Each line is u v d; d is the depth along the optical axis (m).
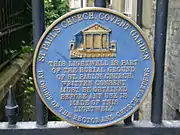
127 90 1.36
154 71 1.35
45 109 1.38
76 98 1.36
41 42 1.31
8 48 3.68
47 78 1.34
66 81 1.35
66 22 1.29
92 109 1.37
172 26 3.33
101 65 1.34
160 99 1.39
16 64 3.71
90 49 1.32
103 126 1.37
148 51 1.33
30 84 4.12
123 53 1.33
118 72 1.35
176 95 3.15
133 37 1.32
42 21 1.33
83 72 1.34
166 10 1.34
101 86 1.36
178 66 3.10
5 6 3.61
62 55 1.32
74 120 1.37
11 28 3.89
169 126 1.38
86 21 1.29
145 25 4.47
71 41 1.31
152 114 1.41
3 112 2.87
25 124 1.38
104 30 1.30
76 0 13.55
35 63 1.33
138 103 1.37
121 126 1.38
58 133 1.37
